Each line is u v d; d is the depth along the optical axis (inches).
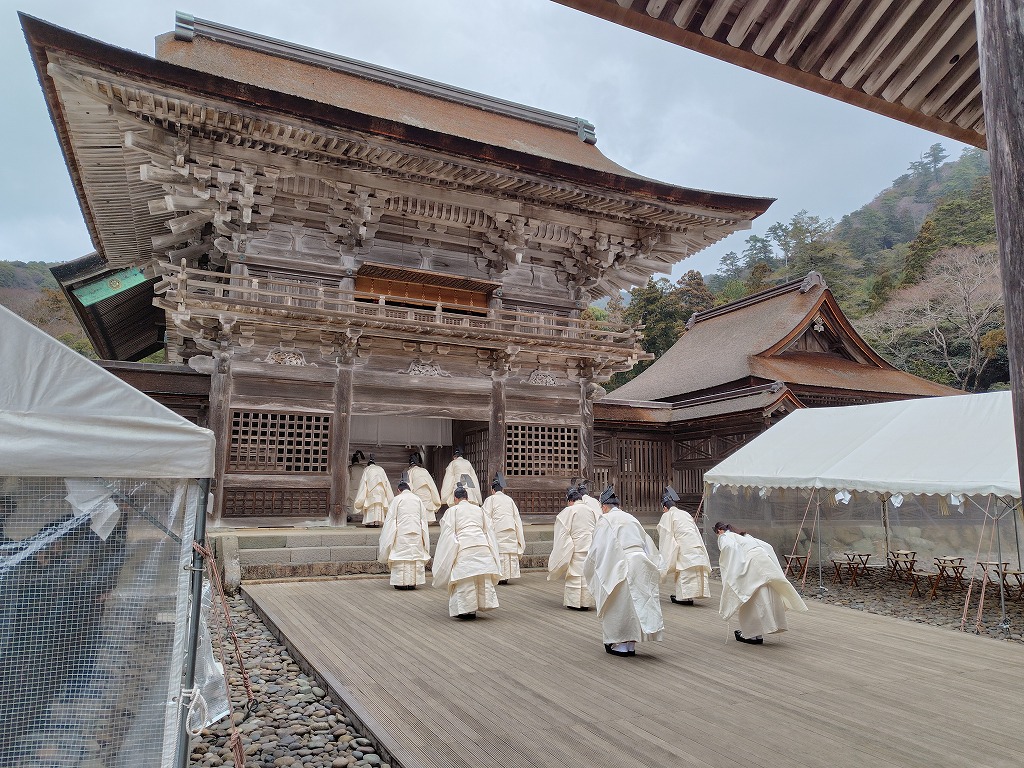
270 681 237.6
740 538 296.4
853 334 935.0
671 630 313.7
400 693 209.2
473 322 579.2
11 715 118.6
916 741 175.5
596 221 623.8
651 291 1987.0
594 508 371.6
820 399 854.5
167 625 130.6
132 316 795.4
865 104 127.4
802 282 967.0
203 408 520.4
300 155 490.3
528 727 181.8
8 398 119.6
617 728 181.9
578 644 278.1
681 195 594.9
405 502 414.6
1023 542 523.2
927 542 578.6
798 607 291.0
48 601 123.2
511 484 586.9
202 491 137.3
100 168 490.9
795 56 121.1
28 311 2097.7
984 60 62.6
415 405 548.4
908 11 112.5
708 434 700.7
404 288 583.2
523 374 602.5
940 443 418.9
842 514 617.6
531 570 509.0
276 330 501.4
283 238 533.3
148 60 398.0
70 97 412.8
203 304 449.7
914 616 383.6
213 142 469.1
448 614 332.2
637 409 721.6
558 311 652.1
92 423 125.1
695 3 109.2
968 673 247.4
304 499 498.9
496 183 546.3
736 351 917.8
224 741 180.7
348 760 168.6
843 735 179.2
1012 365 56.9
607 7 109.7
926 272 1743.4
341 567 445.7
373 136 482.6
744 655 267.6
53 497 125.8
